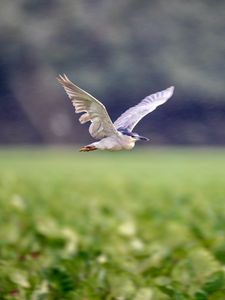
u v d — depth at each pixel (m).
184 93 61.66
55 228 15.95
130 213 20.52
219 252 13.41
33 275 12.17
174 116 62.06
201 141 63.09
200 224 17.72
